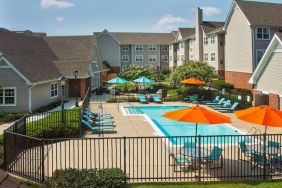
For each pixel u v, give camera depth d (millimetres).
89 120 22562
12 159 13172
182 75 40969
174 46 82750
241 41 45812
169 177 12141
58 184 10336
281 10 45938
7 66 29000
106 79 66438
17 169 12891
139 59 86750
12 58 30203
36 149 13883
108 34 83125
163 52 88125
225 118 14102
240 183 11805
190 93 38938
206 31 59656
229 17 49031
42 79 31797
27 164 13367
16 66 29203
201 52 62281
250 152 14289
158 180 12273
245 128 23062
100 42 83250
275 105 27312
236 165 14016
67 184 10203
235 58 47969
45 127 18891
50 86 35188
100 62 54781
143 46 86750
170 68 85875
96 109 32000
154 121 26812
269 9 45531
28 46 38656
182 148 15203
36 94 30969
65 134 19062
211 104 34000
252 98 29828
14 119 26016
